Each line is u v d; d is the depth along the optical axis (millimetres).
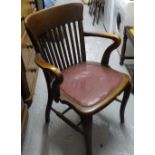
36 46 1309
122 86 1325
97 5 3572
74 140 1574
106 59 1529
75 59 1590
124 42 2213
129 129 1646
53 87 1243
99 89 1284
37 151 1504
